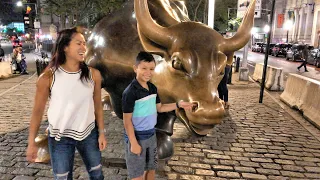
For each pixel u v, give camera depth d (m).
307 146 4.95
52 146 2.50
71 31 2.38
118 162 4.07
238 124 6.09
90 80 2.49
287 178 3.84
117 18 4.01
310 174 3.96
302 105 7.00
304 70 19.20
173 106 2.86
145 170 2.96
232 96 8.95
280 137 5.36
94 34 4.21
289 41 49.06
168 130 3.85
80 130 2.47
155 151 2.91
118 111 4.47
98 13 18.70
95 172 2.66
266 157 4.46
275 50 32.78
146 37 3.03
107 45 3.89
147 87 2.74
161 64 3.10
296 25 47.88
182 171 3.88
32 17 32.84
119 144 4.72
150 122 2.76
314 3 42.62
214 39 2.93
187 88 2.82
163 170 3.89
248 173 3.93
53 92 2.38
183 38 2.88
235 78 12.82
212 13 8.21
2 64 12.28
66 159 2.52
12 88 9.73
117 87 4.07
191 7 21.30
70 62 2.41
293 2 49.12
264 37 52.47
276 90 10.12
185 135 5.25
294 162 4.32
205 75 2.76
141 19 2.94
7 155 4.25
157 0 3.48
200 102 2.69
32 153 2.41
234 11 27.50
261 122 6.28
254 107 7.59
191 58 2.78
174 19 3.37
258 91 9.89
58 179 2.52
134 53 3.68
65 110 2.39
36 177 3.62
